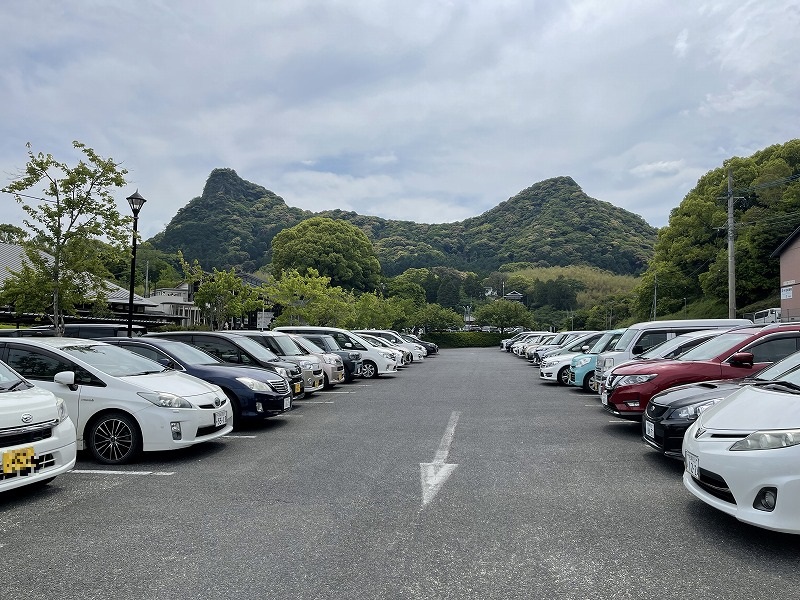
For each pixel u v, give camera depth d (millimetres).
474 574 3947
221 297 30953
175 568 4043
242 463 7301
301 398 14523
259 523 4996
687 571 4012
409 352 31312
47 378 7465
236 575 3924
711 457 4688
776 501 4258
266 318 31812
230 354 12000
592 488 6117
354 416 11367
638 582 3834
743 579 3891
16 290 16016
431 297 102750
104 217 16578
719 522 5047
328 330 21359
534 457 7609
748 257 47656
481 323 75750
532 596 3625
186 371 9781
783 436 4379
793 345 8797
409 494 5875
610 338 16609
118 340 10352
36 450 5539
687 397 6754
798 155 50031
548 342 30594
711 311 51188
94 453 7270
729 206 28125
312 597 3604
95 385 7383
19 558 4230
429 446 8336
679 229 54812
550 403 13406
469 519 5105
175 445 7242
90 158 16359
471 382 19312
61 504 5582
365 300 46594
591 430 9688
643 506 5496
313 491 6000
